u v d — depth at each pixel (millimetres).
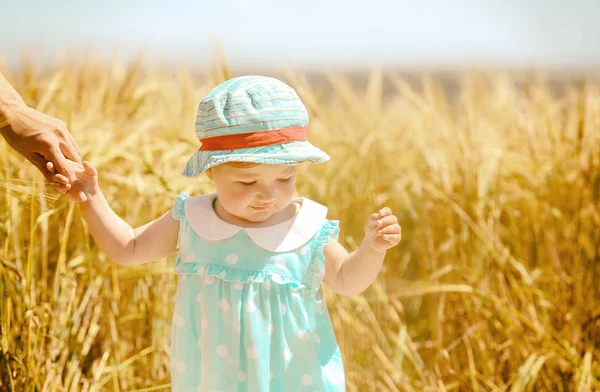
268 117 1869
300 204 2074
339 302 3088
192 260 1992
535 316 2936
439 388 2873
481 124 3961
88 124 3377
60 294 2574
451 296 3152
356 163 3879
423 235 3797
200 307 1972
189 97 3816
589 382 2643
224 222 1985
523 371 2660
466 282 3207
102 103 3625
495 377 2879
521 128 3752
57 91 3463
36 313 2457
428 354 3389
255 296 1937
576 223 3162
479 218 3232
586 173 3201
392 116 4535
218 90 1941
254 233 1960
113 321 2682
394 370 2953
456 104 4289
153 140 3469
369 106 4309
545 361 2838
